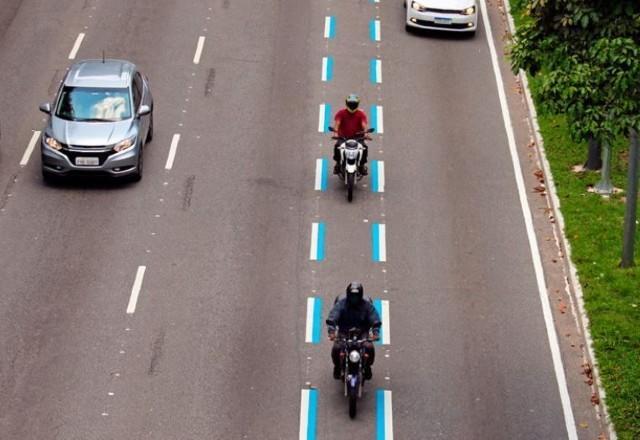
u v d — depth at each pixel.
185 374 33.09
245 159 45.16
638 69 28.86
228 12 57.03
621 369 33.03
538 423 31.73
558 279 38.53
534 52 30.95
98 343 34.28
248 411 31.70
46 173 42.75
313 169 44.75
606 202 42.16
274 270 38.31
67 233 39.78
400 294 37.38
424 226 41.38
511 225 41.66
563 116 48.00
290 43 54.47
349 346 30.45
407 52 54.41
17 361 33.25
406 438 30.86
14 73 50.78
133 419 31.19
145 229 40.25
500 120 49.12
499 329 35.84
